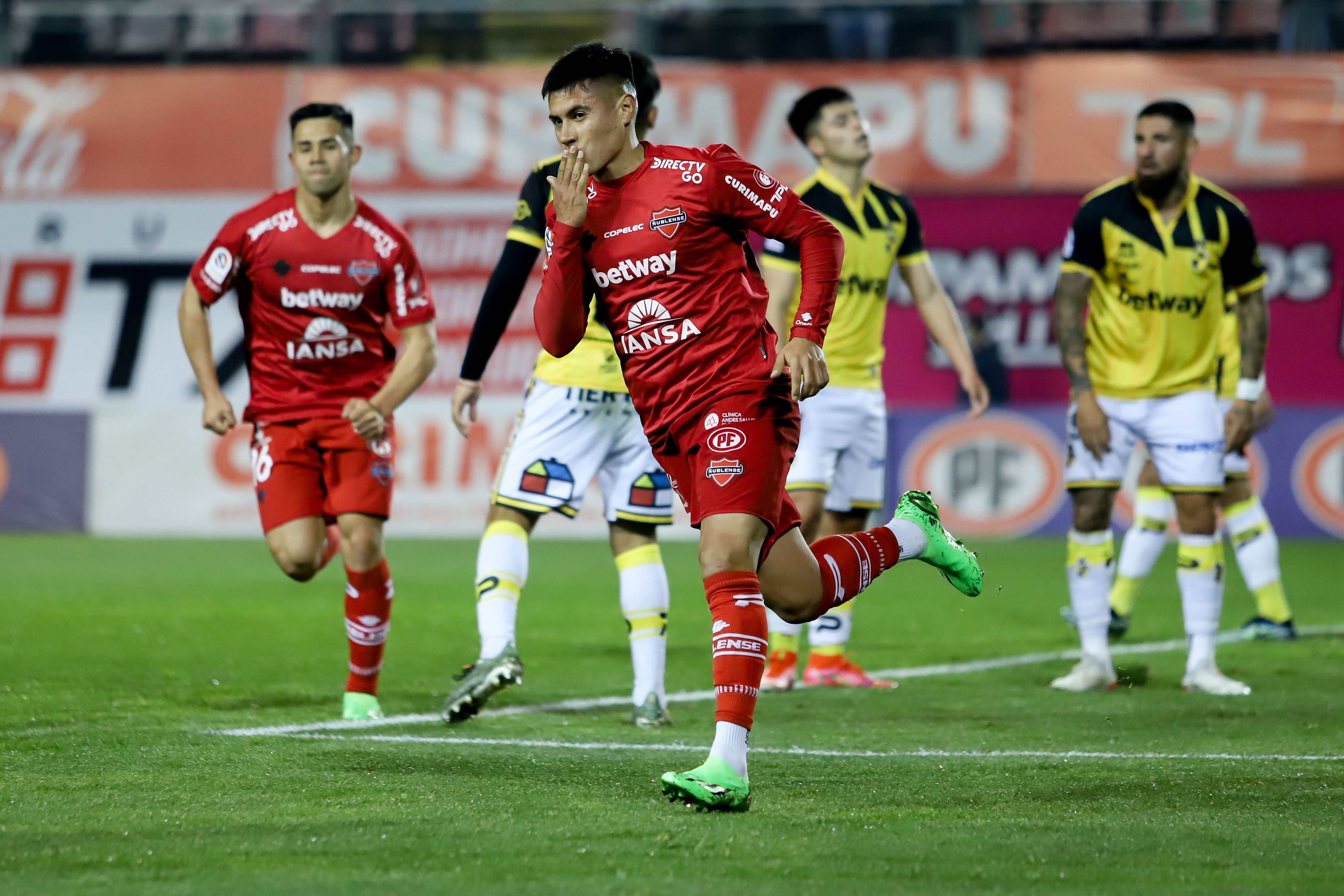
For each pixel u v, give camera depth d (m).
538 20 60.38
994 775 15.49
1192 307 22.56
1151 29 58.47
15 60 61.38
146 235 56.81
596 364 19.75
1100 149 53.06
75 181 56.88
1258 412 28.80
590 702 21.30
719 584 13.86
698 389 14.17
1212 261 22.48
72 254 56.91
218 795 14.03
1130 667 24.66
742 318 14.24
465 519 55.06
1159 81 52.88
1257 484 53.41
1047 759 16.47
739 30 61.28
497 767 15.60
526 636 28.89
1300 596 36.91
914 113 53.75
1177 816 13.45
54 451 56.34
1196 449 22.48
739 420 14.02
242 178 56.59
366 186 55.72
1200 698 21.73
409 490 55.16
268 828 12.67
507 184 55.56
